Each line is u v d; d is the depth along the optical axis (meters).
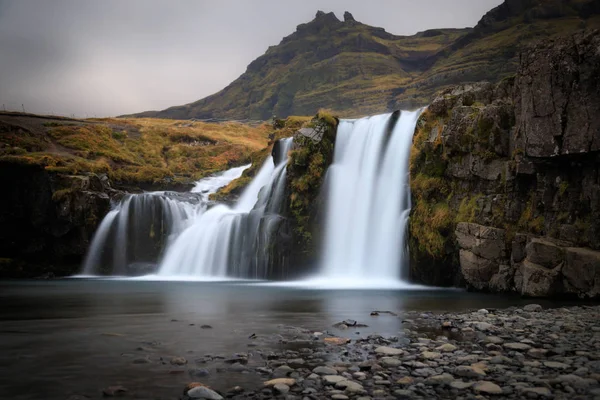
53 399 10.05
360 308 24.20
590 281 25.55
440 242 35.19
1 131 71.12
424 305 25.22
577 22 130.12
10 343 15.51
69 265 54.31
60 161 57.38
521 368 11.84
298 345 14.89
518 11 156.00
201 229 53.19
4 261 52.03
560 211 28.81
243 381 11.11
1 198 53.81
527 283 28.25
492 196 32.78
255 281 43.94
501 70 136.75
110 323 19.59
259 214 48.06
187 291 34.28
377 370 11.84
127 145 84.62
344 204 43.88
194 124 115.62
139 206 55.69
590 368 11.60
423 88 166.38
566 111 27.61
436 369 11.76
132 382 11.15
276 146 52.88
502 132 33.06
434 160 37.16
